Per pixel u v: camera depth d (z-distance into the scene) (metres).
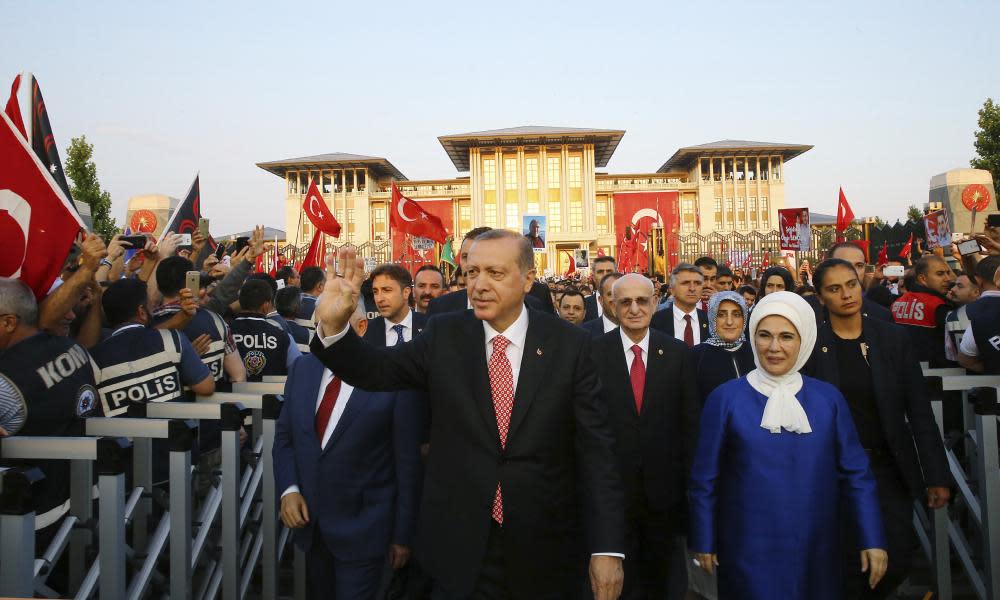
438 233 12.54
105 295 4.10
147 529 3.84
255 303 5.96
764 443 3.02
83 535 3.44
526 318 2.77
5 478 2.55
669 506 4.09
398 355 2.74
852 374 3.79
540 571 2.55
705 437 3.19
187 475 3.28
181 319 4.43
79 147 19.64
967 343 4.79
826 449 3.01
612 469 2.62
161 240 5.84
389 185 77.56
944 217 9.74
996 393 3.77
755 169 76.25
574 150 69.94
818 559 2.95
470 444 2.60
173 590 3.26
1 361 3.07
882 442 3.74
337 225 10.30
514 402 2.60
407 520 3.30
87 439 2.86
